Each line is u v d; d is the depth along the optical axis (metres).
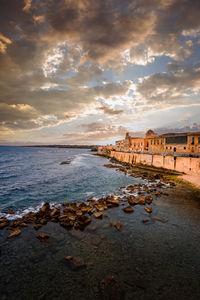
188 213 14.27
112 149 90.44
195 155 31.80
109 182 28.12
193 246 9.34
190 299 5.93
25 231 10.99
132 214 13.99
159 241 9.81
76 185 25.69
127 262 7.91
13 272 7.36
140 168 45.69
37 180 29.55
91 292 6.25
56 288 6.49
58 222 12.35
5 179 30.41
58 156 103.06
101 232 10.86
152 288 6.39
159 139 49.38
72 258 8.16
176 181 27.84
